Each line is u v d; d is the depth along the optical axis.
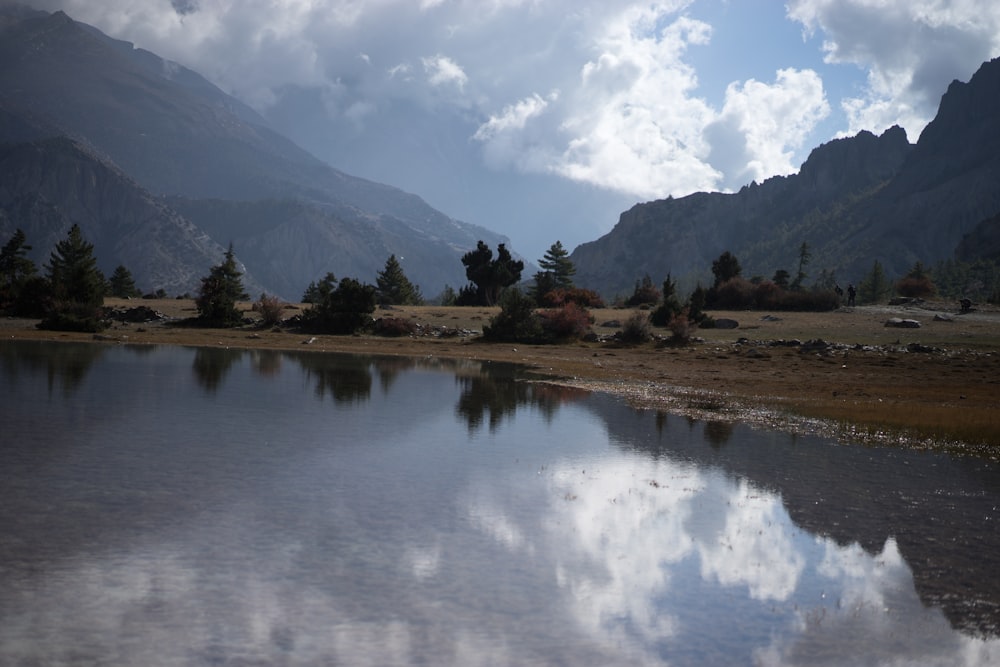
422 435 20.22
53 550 10.33
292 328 64.06
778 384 36.59
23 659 7.54
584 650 8.28
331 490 14.02
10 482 13.48
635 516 13.25
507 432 21.28
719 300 95.00
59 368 31.92
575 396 30.39
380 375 36.16
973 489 15.96
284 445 17.88
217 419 21.09
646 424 23.48
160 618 8.55
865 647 8.57
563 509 13.50
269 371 35.47
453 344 59.09
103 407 22.14
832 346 54.69
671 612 9.36
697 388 34.53
